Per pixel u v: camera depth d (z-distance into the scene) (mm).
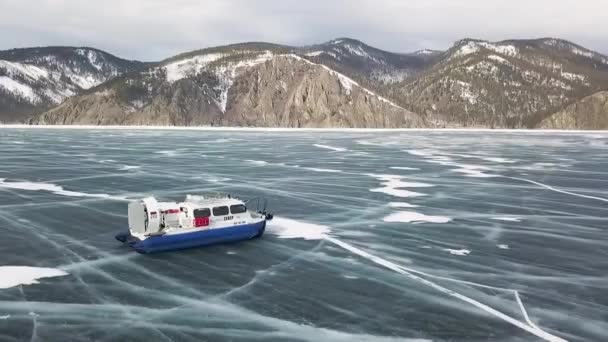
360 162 73688
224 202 29109
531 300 21125
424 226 33906
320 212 37938
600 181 55594
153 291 21781
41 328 18047
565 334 18031
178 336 17562
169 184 50312
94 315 19234
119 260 25953
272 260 26266
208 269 24766
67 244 28656
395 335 17812
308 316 19375
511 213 38312
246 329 18188
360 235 31375
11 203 39812
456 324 18766
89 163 68625
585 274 24453
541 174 61344
